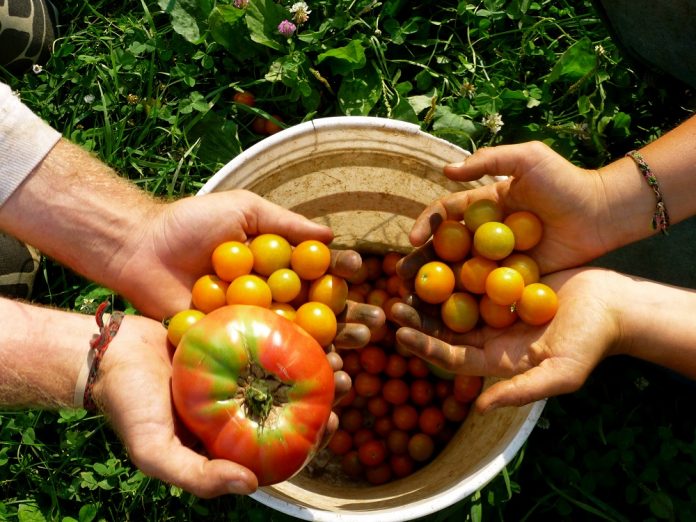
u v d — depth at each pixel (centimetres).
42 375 47
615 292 51
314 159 59
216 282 53
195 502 65
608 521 65
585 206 53
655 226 53
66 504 66
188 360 44
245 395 44
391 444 67
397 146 59
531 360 52
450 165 54
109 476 65
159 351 50
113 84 73
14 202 53
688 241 59
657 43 58
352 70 71
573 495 65
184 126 72
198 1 71
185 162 72
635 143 73
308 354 45
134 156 73
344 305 56
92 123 74
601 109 70
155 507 65
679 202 52
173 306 56
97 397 47
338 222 68
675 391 68
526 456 66
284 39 71
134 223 54
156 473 44
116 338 48
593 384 68
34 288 70
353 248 72
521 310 52
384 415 68
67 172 53
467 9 73
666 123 73
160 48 72
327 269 56
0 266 62
